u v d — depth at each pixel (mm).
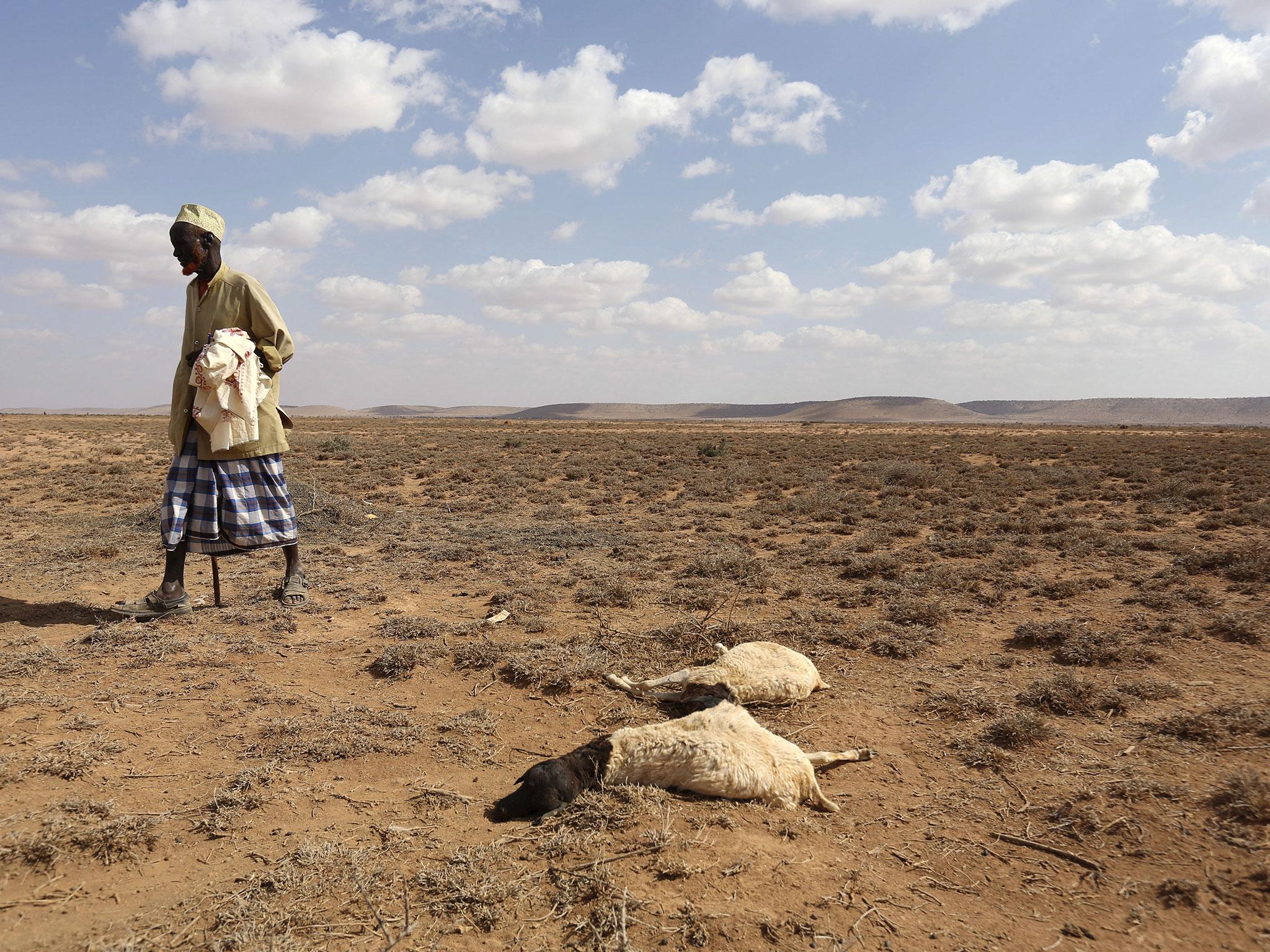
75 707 5883
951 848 4125
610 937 3326
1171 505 18297
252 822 4363
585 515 18609
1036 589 9570
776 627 8180
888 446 45781
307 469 28297
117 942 3281
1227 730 5238
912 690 6516
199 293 7922
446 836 4242
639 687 6379
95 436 38875
